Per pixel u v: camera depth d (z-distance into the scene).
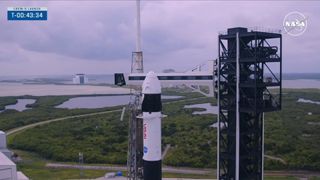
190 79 58.25
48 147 118.69
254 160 54.09
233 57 52.59
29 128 165.12
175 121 173.75
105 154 109.06
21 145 125.06
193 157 99.69
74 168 95.50
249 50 50.78
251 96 52.31
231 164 54.28
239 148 52.41
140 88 60.00
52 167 97.19
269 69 52.78
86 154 107.44
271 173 89.38
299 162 94.44
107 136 138.00
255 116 53.81
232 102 53.09
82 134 144.75
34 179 82.50
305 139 127.06
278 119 177.75
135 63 62.72
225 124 55.00
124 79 60.31
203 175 85.94
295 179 83.19
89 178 83.31
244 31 51.75
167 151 110.38
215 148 109.12
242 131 53.00
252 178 53.44
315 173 89.94
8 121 185.38
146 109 46.91
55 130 155.50
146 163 47.72
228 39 53.25
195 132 140.38
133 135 57.09
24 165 99.81
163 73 59.22
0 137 82.00
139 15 64.62
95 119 191.25
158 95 47.00
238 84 51.09
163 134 140.50
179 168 94.06
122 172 90.06
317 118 181.75
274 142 116.81
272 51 52.34
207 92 58.66
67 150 113.75
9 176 54.72
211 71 57.44
